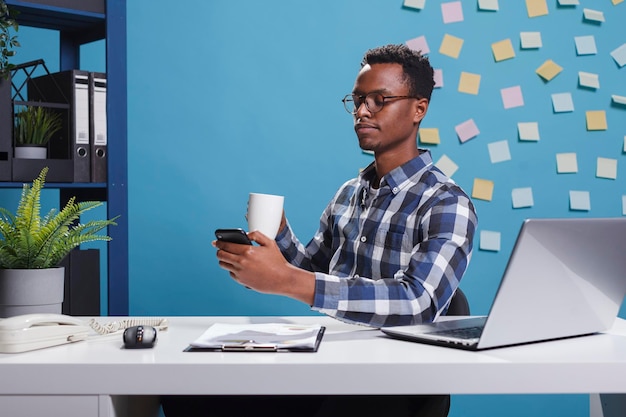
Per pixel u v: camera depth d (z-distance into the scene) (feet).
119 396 3.98
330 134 9.69
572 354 4.08
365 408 5.00
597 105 9.98
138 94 9.49
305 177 9.69
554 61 9.89
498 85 9.82
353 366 3.79
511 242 9.87
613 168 10.00
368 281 4.81
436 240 5.20
